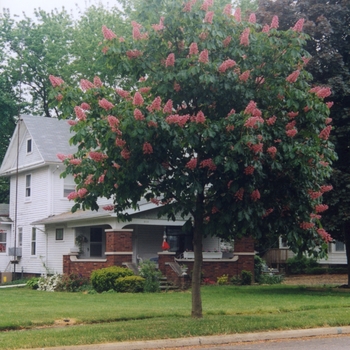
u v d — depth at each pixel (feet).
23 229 107.76
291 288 77.05
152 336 37.45
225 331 39.52
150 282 74.28
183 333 38.40
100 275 75.15
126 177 36.76
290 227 38.63
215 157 35.94
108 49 38.24
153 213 83.56
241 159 35.68
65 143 104.58
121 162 36.37
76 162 38.55
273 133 37.29
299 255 40.45
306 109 37.76
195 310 43.68
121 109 35.27
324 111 37.91
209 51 38.96
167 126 34.30
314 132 38.55
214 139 35.78
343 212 66.44
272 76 38.78
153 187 38.42
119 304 57.21
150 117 34.06
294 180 37.91
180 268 78.23
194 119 35.91
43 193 102.01
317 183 39.37
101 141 35.76
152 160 36.04
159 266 80.18
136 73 39.11
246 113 35.29
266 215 38.75
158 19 39.40
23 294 72.02
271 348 36.11
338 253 118.83
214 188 37.37
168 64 37.42
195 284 43.42
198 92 38.04
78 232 93.45
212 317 44.98
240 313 49.49
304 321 43.78
